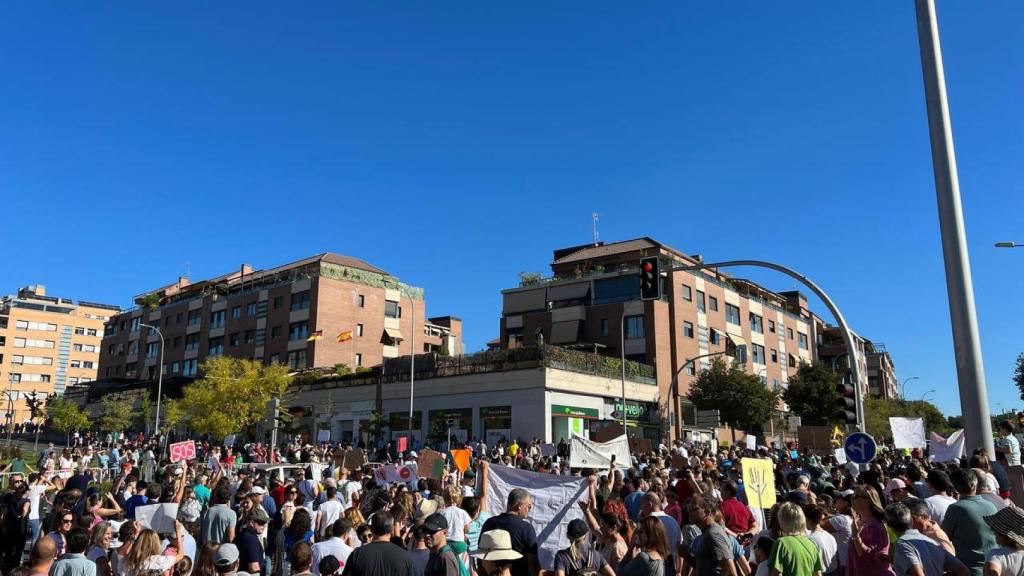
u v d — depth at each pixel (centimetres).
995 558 539
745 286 6938
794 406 5934
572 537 755
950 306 1146
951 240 1155
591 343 5600
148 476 2923
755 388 5259
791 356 7525
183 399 5756
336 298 7100
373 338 7325
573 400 4584
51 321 14038
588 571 633
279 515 1250
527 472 1068
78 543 769
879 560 645
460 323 9169
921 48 1234
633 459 2117
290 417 5466
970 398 1102
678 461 1723
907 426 1800
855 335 9581
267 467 2012
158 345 8906
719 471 1664
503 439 4041
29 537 1488
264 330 7438
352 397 5425
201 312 8356
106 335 10006
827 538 755
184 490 1359
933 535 638
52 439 8069
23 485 1471
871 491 670
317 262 7212
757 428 6106
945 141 1184
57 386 13875
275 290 7431
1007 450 1484
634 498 1109
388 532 675
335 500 1266
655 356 5372
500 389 4569
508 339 6081
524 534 752
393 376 5206
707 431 5450
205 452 3684
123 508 1377
